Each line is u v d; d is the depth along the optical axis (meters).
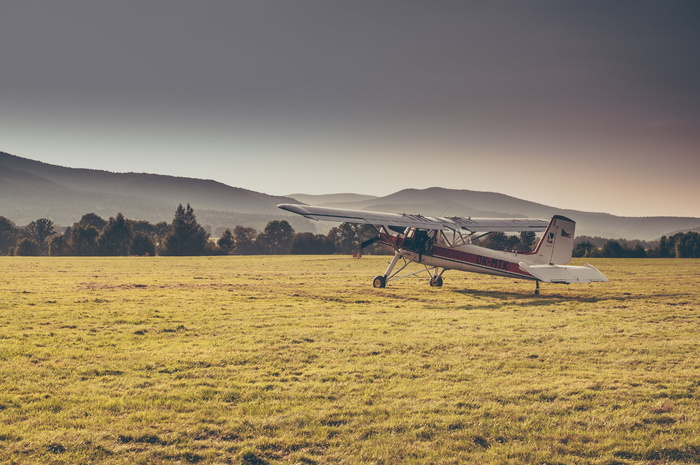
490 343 11.88
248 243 143.00
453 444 6.47
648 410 7.52
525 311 17.39
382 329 13.70
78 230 112.06
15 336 12.61
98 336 12.79
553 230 21.66
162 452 6.21
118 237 112.50
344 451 6.30
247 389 8.46
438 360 10.36
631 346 11.43
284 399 8.03
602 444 6.49
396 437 6.68
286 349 11.27
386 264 53.94
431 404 7.80
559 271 20.67
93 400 7.88
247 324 14.64
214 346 11.62
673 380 8.88
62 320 15.17
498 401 7.99
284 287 26.89
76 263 57.53
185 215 117.25
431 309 18.20
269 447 6.41
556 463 6.05
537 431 6.88
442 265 24.45
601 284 28.23
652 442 6.51
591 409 7.60
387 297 21.98
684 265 54.44
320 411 7.50
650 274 38.56
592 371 9.55
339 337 12.61
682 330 13.48
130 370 9.57
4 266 48.94
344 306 18.92
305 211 21.33
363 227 122.75
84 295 22.36
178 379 9.06
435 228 22.98
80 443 6.37
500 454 6.24
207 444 6.46
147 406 7.66
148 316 16.17
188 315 16.45
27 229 144.62
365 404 7.85
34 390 8.32
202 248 113.25
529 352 11.00
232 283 29.89
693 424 7.01
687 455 6.22
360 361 10.29
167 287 27.06
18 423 6.97
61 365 9.84
